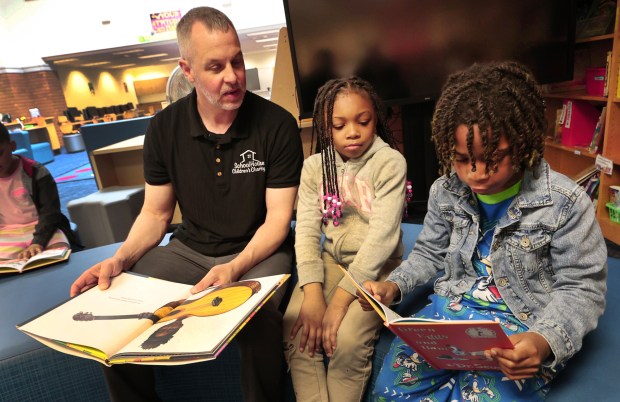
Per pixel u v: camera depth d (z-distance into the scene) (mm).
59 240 1854
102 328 886
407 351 938
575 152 2520
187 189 1333
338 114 1097
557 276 813
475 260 931
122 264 1203
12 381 1166
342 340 984
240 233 1335
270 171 1298
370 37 2395
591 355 890
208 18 1149
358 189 1165
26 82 9438
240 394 1236
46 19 9031
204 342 755
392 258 1207
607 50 2490
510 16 2273
